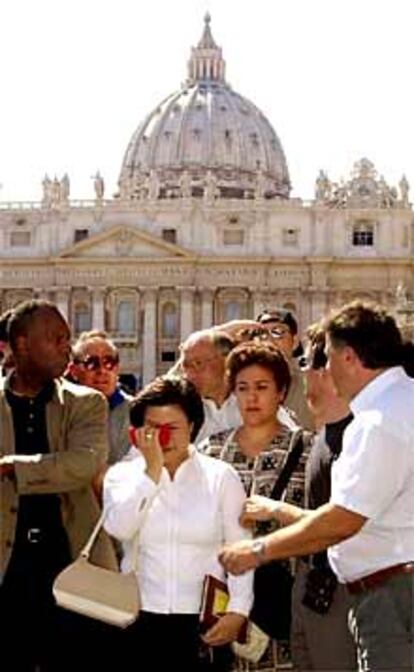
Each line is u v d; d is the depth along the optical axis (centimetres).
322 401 981
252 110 15500
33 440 1009
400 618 817
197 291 10475
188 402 959
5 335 1241
